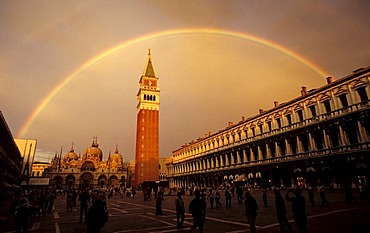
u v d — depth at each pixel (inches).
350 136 1722.4
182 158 4845.0
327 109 1955.0
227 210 1106.1
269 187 2415.1
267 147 2466.8
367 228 558.9
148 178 5012.3
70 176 6643.7
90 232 439.5
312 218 728.3
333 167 1742.1
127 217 969.5
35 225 836.6
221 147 3415.4
